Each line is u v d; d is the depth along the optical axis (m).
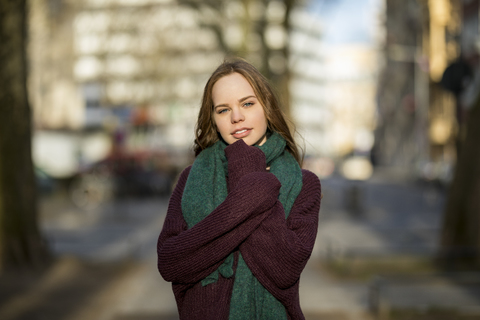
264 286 1.85
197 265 1.80
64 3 17.62
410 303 6.40
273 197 1.81
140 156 27.23
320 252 10.49
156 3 17.42
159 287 7.62
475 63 21.05
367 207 20.81
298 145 2.22
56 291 7.42
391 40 43.00
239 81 2.02
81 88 43.31
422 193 29.27
